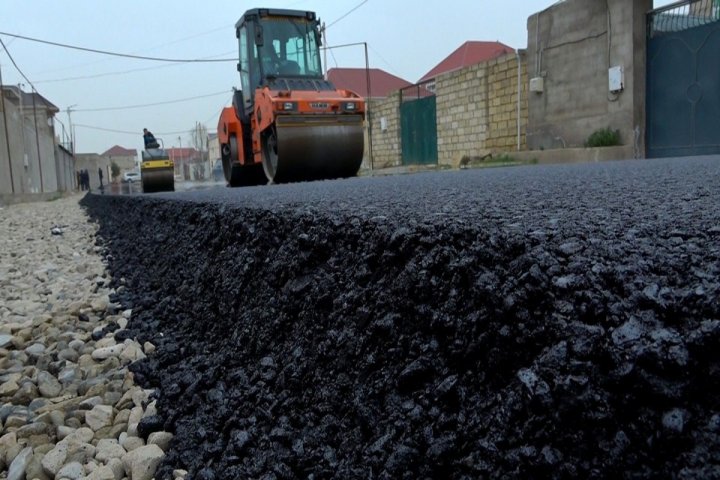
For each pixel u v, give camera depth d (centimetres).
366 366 118
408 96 1906
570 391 72
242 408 147
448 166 1295
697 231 108
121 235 604
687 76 827
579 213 146
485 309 97
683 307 74
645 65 876
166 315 275
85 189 3597
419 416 97
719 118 792
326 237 169
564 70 988
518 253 102
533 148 1073
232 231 254
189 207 366
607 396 70
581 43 949
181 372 195
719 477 58
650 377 68
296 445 120
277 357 157
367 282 138
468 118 1270
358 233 154
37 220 1020
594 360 74
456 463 85
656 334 72
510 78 1132
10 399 213
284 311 167
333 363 131
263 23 821
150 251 414
